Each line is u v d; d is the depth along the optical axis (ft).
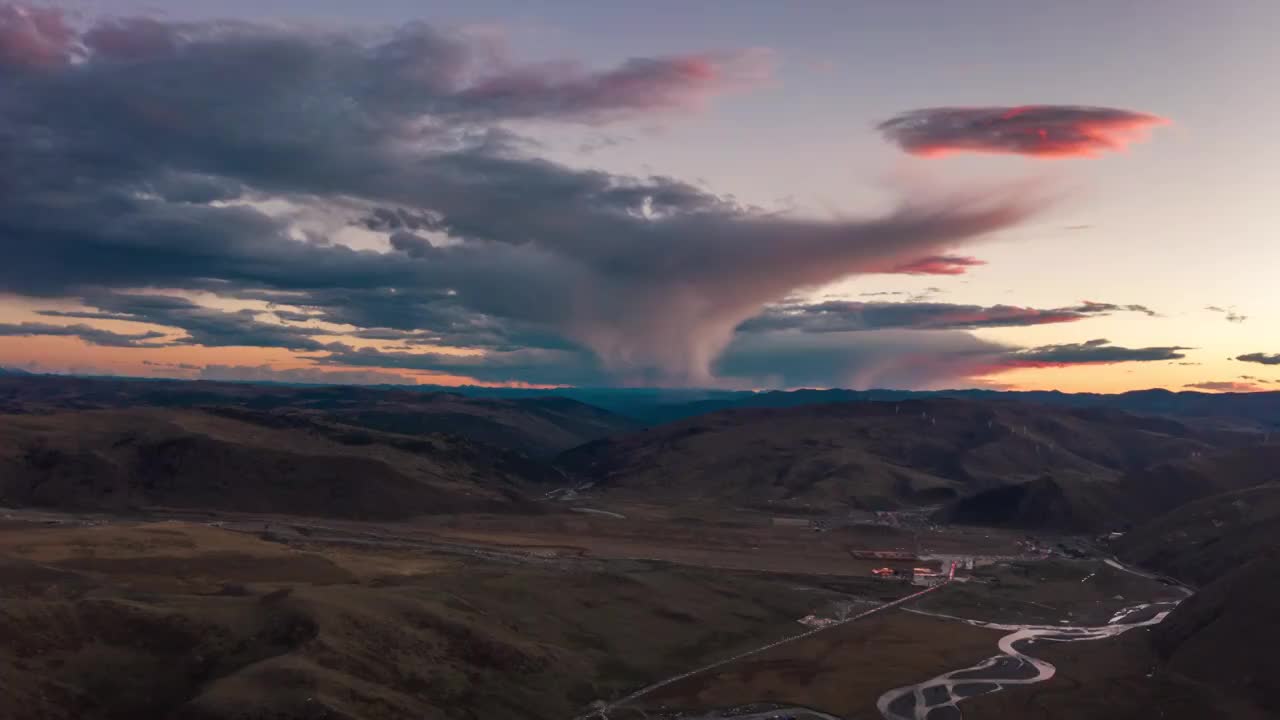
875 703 534.78
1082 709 509.35
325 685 439.22
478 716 475.31
